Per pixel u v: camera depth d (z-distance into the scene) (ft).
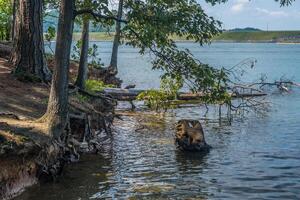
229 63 310.45
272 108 114.21
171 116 100.22
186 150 66.54
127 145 69.82
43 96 63.41
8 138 41.52
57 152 47.14
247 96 124.67
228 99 59.57
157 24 49.16
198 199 45.01
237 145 71.72
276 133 82.43
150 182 50.26
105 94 89.20
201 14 49.26
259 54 540.52
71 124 58.08
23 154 41.88
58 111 48.01
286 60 395.14
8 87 63.82
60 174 48.80
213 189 48.44
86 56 80.28
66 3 47.29
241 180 52.13
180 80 56.03
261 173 55.26
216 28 49.78
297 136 79.46
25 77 69.10
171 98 104.88
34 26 71.46
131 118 96.12
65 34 47.52
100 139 67.92
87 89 81.56
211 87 55.57
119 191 46.37
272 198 45.93
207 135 80.38
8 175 40.50
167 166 57.67
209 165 58.70
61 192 44.34
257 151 67.41
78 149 59.77
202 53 564.30
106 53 488.44
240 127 88.63
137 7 49.88
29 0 71.26
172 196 45.65
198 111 107.86
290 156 64.28
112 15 50.78
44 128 47.21
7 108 54.24
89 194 44.75
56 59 47.91
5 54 93.30
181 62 53.83
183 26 49.01
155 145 70.28
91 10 49.57
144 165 57.72
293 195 46.93
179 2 49.98
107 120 70.18
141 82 175.73
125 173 53.42
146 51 53.62
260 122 94.38
